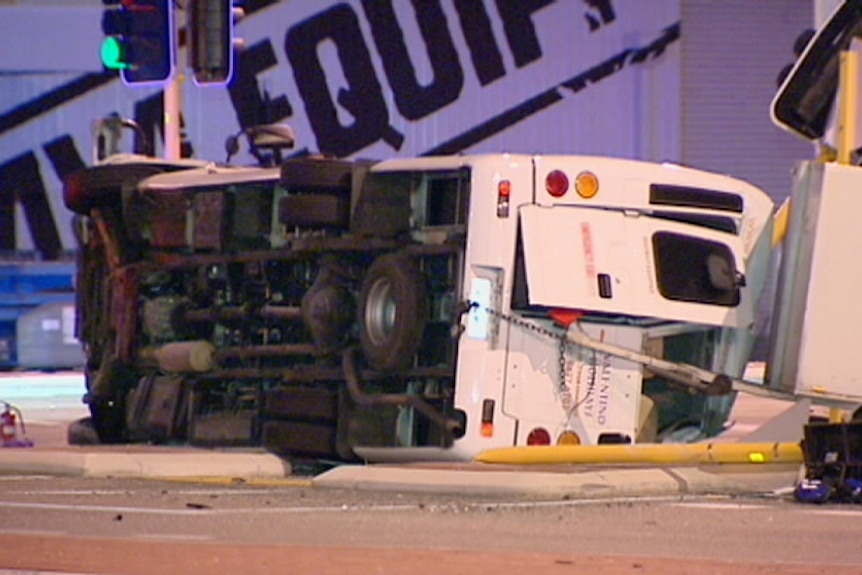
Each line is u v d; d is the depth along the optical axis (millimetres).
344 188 44469
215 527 31672
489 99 130750
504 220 41375
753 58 131750
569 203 42062
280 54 128875
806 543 29812
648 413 44031
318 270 46156
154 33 64500
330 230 45062
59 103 130750
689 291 43531
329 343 44469
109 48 64500
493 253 41281
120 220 52625
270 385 47844
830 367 41344
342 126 129875
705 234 44031
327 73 129625
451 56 130375
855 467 36000
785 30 131875
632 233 42781
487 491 37062
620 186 42750
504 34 130625
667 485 38281
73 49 130500
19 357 115688
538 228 41500
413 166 42969
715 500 36625
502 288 41375
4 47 130375
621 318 42938
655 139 131500
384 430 43031
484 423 41312
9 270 122062
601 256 42125
